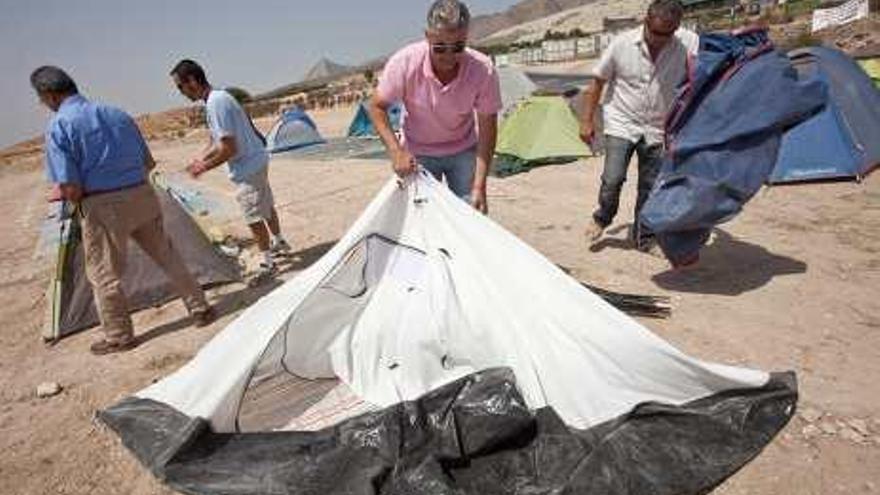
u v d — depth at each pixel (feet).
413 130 15.75
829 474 10.15
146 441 11.75
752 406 11.09
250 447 11.35
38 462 12.34
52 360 16.94
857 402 11.75
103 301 16.60
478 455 10.64
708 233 17.02
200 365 12.26
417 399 11.40
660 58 18.08
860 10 105.09
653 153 19.03
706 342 14.28
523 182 32.17
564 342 11.39
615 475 10.00
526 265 12.17
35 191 51.24
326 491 10.26
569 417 10.96
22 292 23.12
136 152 16.42
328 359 13.29
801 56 27.09
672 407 10.94
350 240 13.11
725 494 9.92
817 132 25.76
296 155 54.75
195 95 19.35
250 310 12.70
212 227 27.02
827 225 21.03
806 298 15.97
